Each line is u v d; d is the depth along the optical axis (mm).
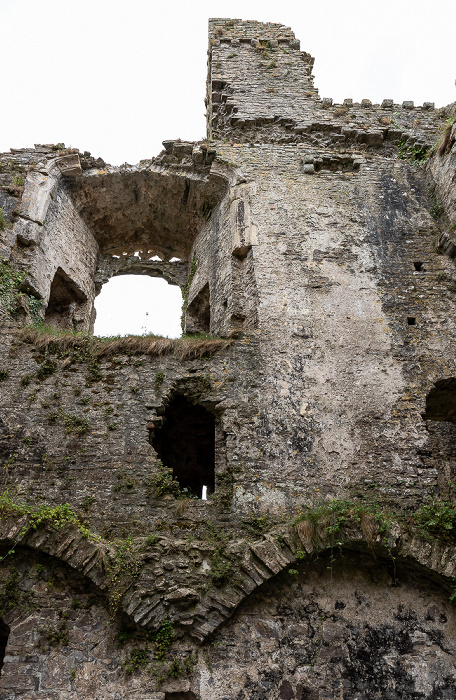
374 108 15008
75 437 9430
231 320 11500
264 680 7742
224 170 13625
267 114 14547
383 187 13367
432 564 8367
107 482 9047
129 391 9930
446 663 8039
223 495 9141
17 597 8102
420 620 8352
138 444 9406
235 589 8148
